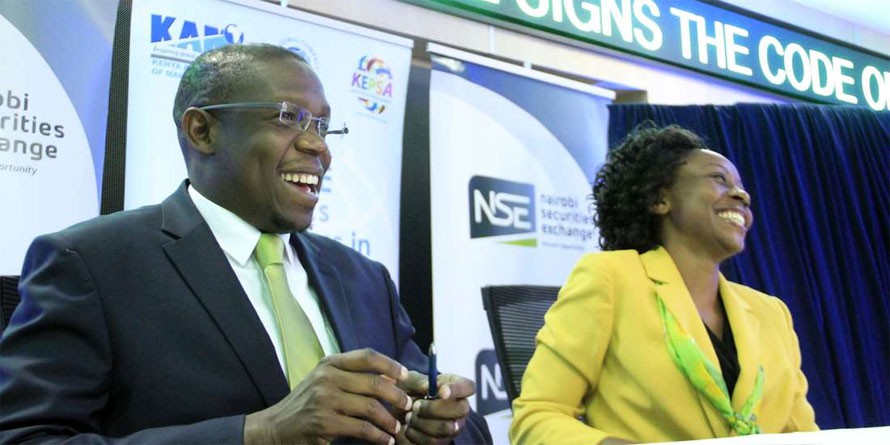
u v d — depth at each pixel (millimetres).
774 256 4074
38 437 1003
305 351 1237
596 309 1747
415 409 1203
